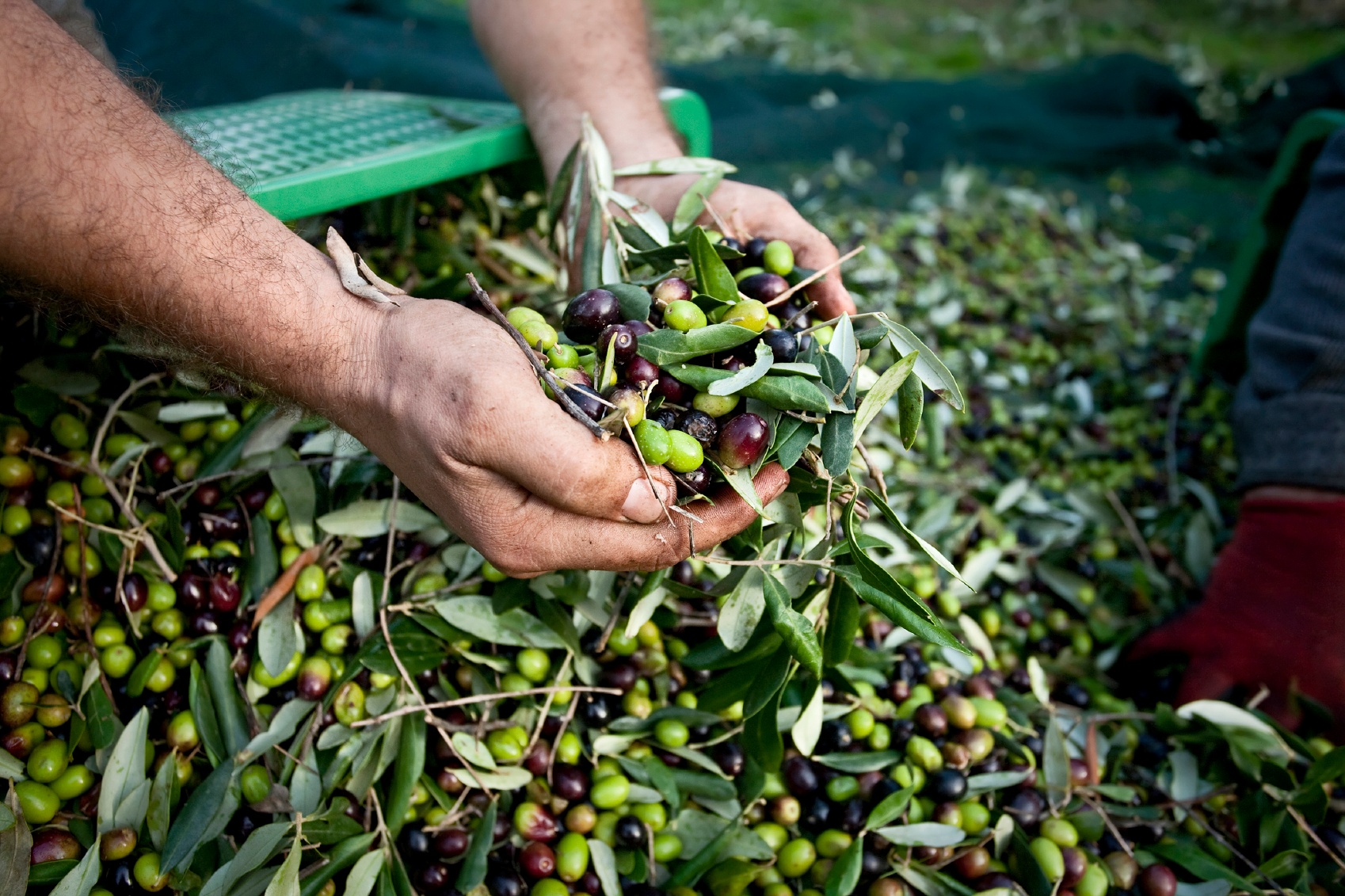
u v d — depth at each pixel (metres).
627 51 2.70
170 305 1.53
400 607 2.05
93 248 1.46
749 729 1.90
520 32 2.69
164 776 1.85
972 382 3.91
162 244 1.49
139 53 4.25
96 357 2.26
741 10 7.97
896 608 1.62
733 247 2.03
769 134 5.47
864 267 4.30
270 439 2.17
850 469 1.89
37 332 2.27
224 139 2.56
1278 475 2.71
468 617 2.06
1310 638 2.57
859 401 1.87
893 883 2.01
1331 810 2.34
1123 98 6.18
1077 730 2.47
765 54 7.21
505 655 2.15
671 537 1.65
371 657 1.99
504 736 2.04
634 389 1.62
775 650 1.85
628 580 2.15
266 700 2.07
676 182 2.32
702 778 2.09
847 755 2.16
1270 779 2.23
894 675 2.42
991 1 8.98
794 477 1.81
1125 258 5.16
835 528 1.89
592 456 1.48
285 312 1.56
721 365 1.75
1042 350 4.16
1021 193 5.51
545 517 1.61
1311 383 2.72
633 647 2.19
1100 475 3.59
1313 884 2.17
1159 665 2.88
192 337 1.59
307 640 2.14
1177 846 2.18
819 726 2.05
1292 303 2.86
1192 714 2.38
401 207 2.62
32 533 2.06
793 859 2.05
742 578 1.84
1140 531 3.26
